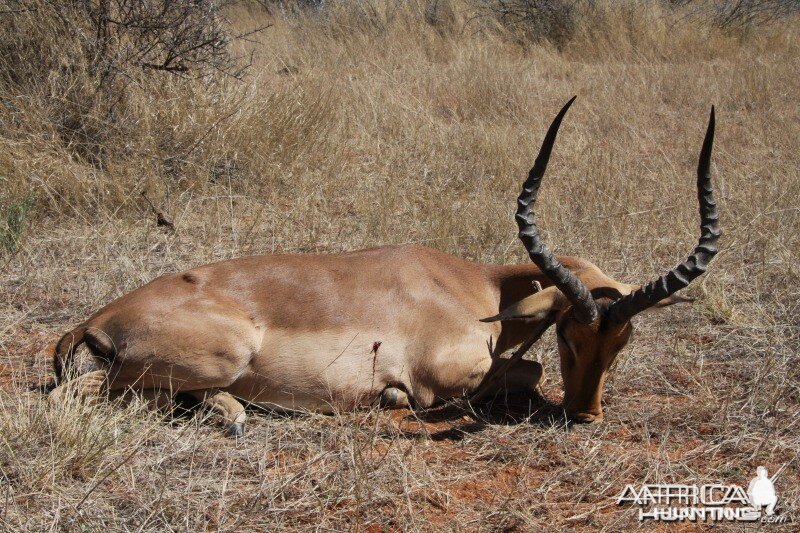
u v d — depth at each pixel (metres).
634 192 9.97
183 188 9.59
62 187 8.80
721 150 12.16
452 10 20.39
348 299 5.61
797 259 8.02
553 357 6.57
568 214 9.15
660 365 6.46
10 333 6.47
